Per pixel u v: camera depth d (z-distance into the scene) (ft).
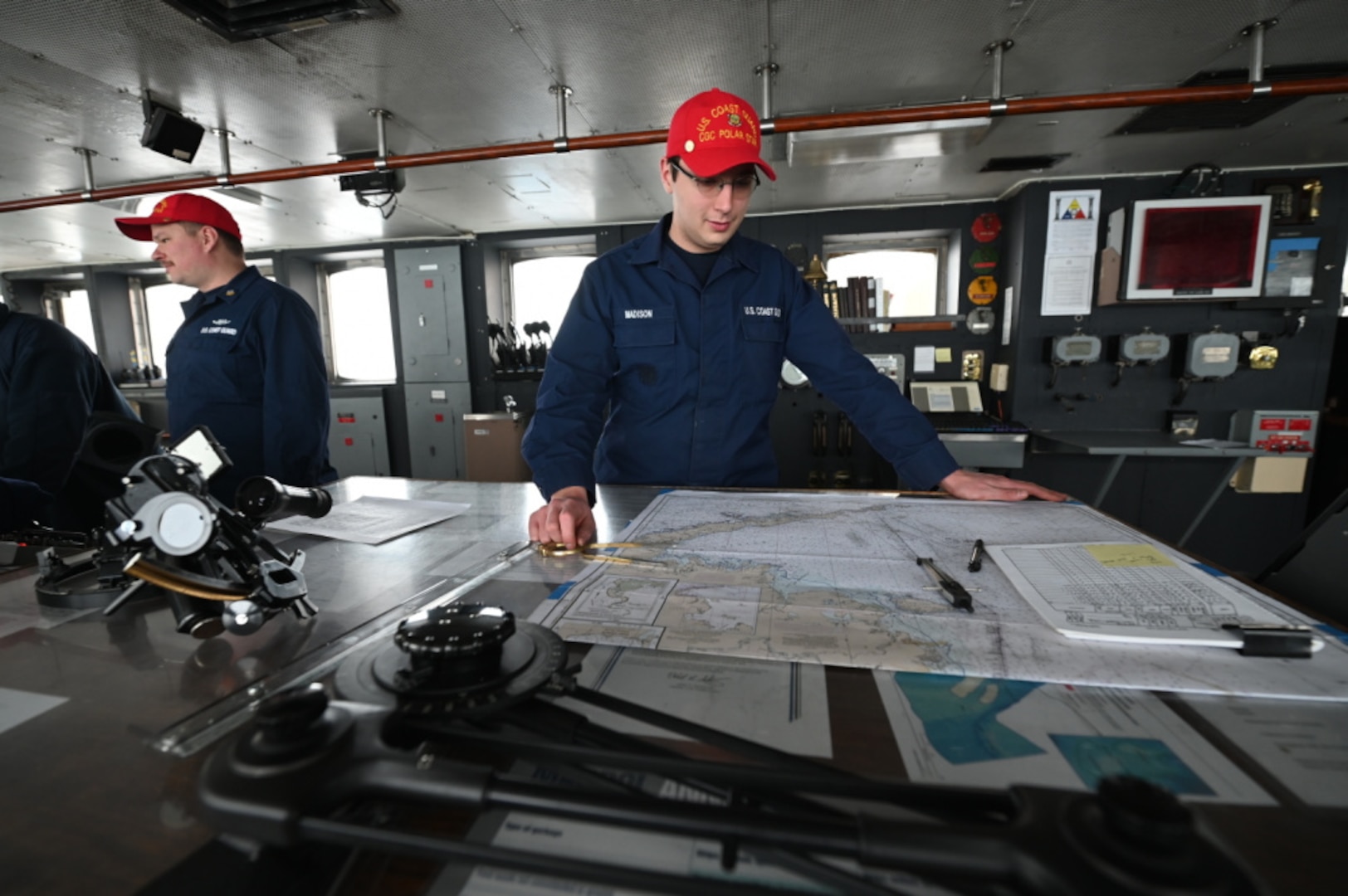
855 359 4.71
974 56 7.36
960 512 3.41
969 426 12.46
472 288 16.65
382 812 1.20
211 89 7.92
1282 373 11.74
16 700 1.64
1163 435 11.98
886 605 2.16
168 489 1.98
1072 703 1.55
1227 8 6.38
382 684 1.50
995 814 1.09
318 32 6.68
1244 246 10.92
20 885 1.03
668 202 13.48
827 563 2.60
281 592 2.06
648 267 4.85
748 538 2.98
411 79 7.73
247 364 6.03
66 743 1.45
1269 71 7.70
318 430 6.11
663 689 1.65
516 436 15.80
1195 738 1.40
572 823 1.18
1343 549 2.48
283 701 1.20
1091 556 2.56
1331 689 1.58
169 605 2.28
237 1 6.24
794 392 14.21
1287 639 1.75
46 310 20.38
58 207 12.39
